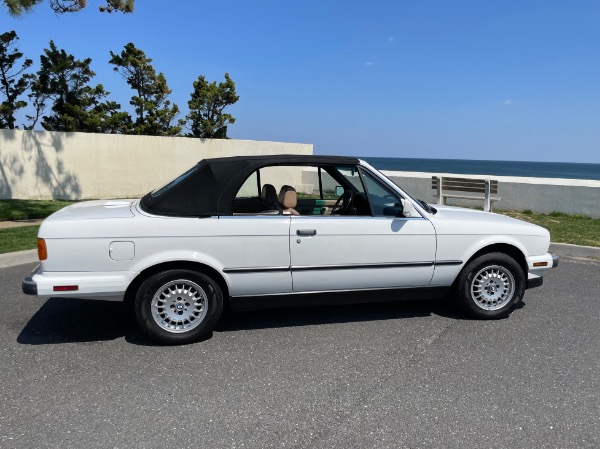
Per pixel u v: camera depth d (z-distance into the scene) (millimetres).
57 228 3947
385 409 3219
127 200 5082
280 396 3387
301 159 4535
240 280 4285
